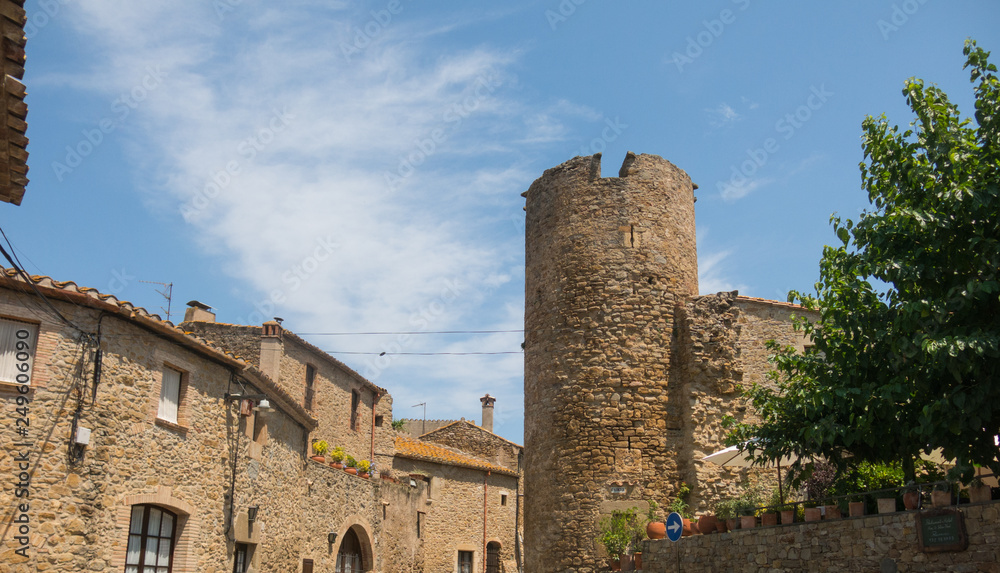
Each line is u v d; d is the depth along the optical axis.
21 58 8.48
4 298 12.69
